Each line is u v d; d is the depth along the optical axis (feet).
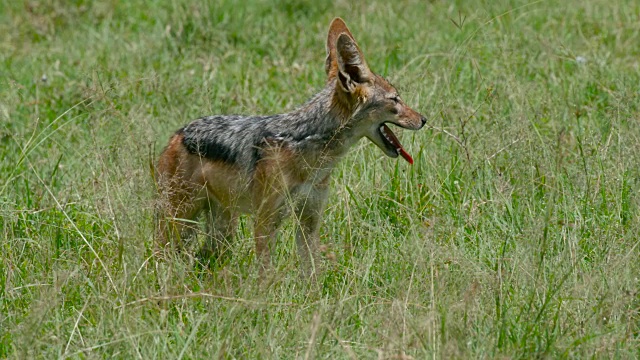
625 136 40.73
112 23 67.41
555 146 41.86
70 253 34.91
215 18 63.26
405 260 33.19
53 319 30.27
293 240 35.27
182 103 49.55
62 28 67.92
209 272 33.55
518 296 31.09
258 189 35.22
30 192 41.32
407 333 27.99
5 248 35.60
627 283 30.78
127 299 31.04
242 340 28.89
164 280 31.35
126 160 37.42
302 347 28.35
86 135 47.16
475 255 34.76
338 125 34.76
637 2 64.54
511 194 37.99
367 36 61.11
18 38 66.18
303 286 33.22
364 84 34.88
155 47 60.44
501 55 51.52
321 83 51.75
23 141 46.93
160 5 69.87
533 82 50.34
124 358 28.07
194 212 37.52
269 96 51.47
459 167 42.16
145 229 34.50
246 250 35.40
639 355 28.09
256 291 30.94
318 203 35.94
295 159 34.73
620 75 51.03
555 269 32.17
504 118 43.70
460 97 47.52
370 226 36.35
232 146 35.78
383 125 36.81
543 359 27.22
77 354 28.40
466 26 60.70
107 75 54.34
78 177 42.16
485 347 27.86
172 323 30.58
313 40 61.16
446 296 29.86
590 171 40.01
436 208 38.32
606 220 36.76
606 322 29.71
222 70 56.24
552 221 35.24
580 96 49.19
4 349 29.30
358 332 29.94
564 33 58.34
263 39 61.46
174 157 37.09
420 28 62.03
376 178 41.11
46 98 53.42
